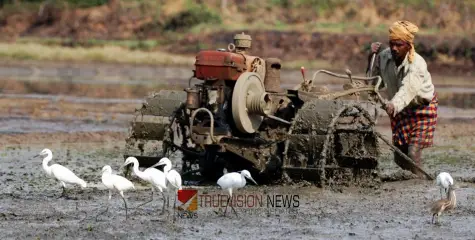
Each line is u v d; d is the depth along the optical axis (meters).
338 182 47.50
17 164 57.94
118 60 189.38
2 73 161.12
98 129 82.50
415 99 49.38
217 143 44.66
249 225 37.78
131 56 191.88
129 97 118.69
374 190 47.03
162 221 38.22
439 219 39.69
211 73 45.31
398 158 51.12
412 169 50.25
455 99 130.00
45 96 116.19
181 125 49.00
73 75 163.38
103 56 190.00
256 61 47.00
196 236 35.56
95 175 52.09
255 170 47.75
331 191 46.00
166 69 180.88
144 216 39.41
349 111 47.47
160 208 41.38
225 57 45.09
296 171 45.25
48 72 167.50
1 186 47.94
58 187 47.66
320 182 45.25
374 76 51.19
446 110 110.56
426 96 49.34
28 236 34.97
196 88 45.50
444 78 184.38
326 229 37.19
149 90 131.50
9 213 39.66
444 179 39.44
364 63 198.00
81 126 84.81
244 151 45.75
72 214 39.72
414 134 50.41
